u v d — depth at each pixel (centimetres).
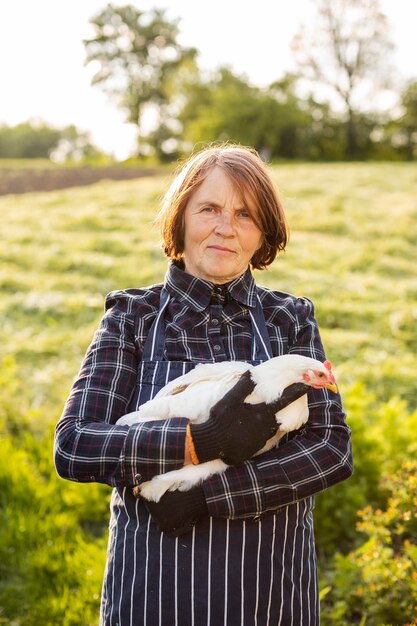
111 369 189
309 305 211
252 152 209
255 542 174
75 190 2012
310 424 184
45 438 488
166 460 165
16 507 400
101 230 1373
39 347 759
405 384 664
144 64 5925
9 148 6356
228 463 169
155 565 171
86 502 412
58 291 969
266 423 169
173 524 168
